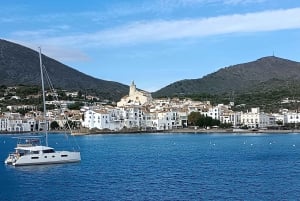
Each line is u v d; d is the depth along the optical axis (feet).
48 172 340.39
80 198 242.78
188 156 469.98
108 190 262.88
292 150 542.98
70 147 637.71
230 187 267.59
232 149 570.46
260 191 254.47
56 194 255.09
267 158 440.86
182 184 279.49
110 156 476.13
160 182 288.10
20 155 386.93
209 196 241.96
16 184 290.35
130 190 261.65
